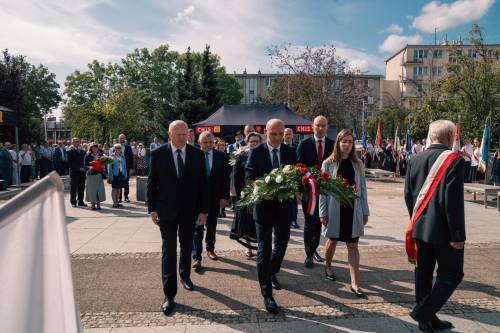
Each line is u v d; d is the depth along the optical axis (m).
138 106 35.03
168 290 3.71
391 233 6.93
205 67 31.28
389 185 15.61
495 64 22.08
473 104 21.81
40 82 52.25
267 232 3.81
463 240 2.98
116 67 47.88
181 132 3.87
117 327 3.37
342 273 4.78
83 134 31.94
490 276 4.62
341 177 4.14
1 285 0.67
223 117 11.98
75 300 0.74
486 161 12.23
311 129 11.72
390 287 4.30
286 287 4.31
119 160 9.82
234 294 4.11
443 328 3.32
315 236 4.99
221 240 6.44
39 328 0.68
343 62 27.02
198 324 3.43
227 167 5.55
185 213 3.93
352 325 3.40
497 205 9.31
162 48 47.31
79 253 5.63
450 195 2.99
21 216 0.74
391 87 68.06
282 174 3.72
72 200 10.06
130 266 5.04
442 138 3.33
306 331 3.30
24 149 16.31
